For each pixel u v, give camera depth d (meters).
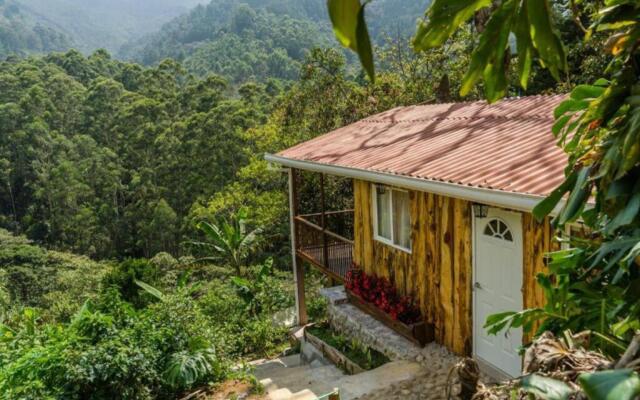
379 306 8.34
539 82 14.90
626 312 2.32
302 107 21.95
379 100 19.48
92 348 7.19
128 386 7.01
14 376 6.78
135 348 7.39
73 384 6.79
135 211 39.88
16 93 54.19
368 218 9.00
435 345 7.38
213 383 7.91
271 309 14.08
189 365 7.60
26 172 44.91
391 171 7.11
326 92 21.34
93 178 42.12
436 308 7.39
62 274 26.12
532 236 5.69
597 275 2.66
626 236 2.18
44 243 41.41
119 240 40.53
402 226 8.10
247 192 23.75
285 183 23.42
